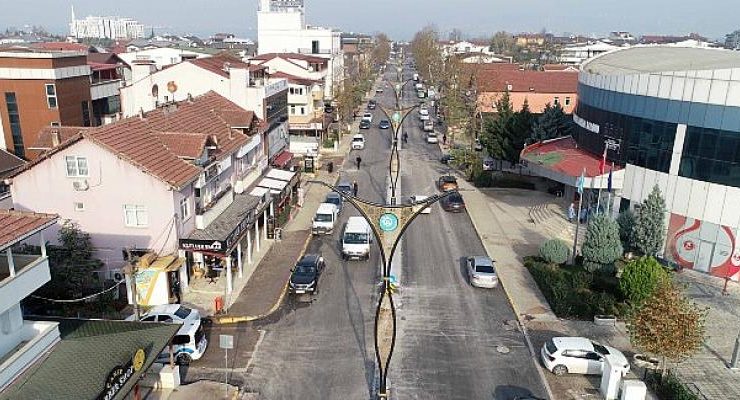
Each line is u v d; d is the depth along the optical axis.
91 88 54.81
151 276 27.95
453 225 43.06
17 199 28.83
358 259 35.94
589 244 32.59
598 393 22.48
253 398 21.81
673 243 35.06
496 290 31.75
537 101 88.38
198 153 31.39
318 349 25.41
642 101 35.97
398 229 19.22
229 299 29.58
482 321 28.17
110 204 28.59
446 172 60.16
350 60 143.00
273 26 110.62
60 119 49.50
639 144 36.62
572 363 23.52
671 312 21.61
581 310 28.47
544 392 22.52
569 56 183.50
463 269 34.75
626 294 28.84
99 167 28.11
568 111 89.06
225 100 45.41
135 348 19.50
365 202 19.08
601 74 41.19
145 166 28.31
